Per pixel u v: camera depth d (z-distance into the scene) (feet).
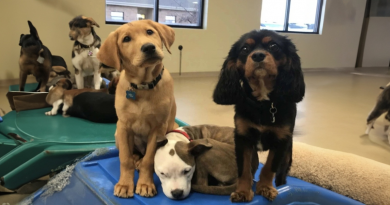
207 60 20.95
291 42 3.90
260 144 4.10
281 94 3.82
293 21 25.44
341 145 9.56
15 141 6.62
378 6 28.17
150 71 4.17
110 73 11.05
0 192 6.73
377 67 30.19
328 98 16.06
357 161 5.88
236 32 21.59
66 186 5.10
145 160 4.40
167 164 4.04
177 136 4.81
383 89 10.17
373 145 9.61
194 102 13.84
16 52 13.94
